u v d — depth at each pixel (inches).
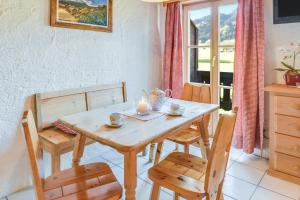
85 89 98.9
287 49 93.2
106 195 48.7
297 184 82.2
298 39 90.4
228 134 49.8
